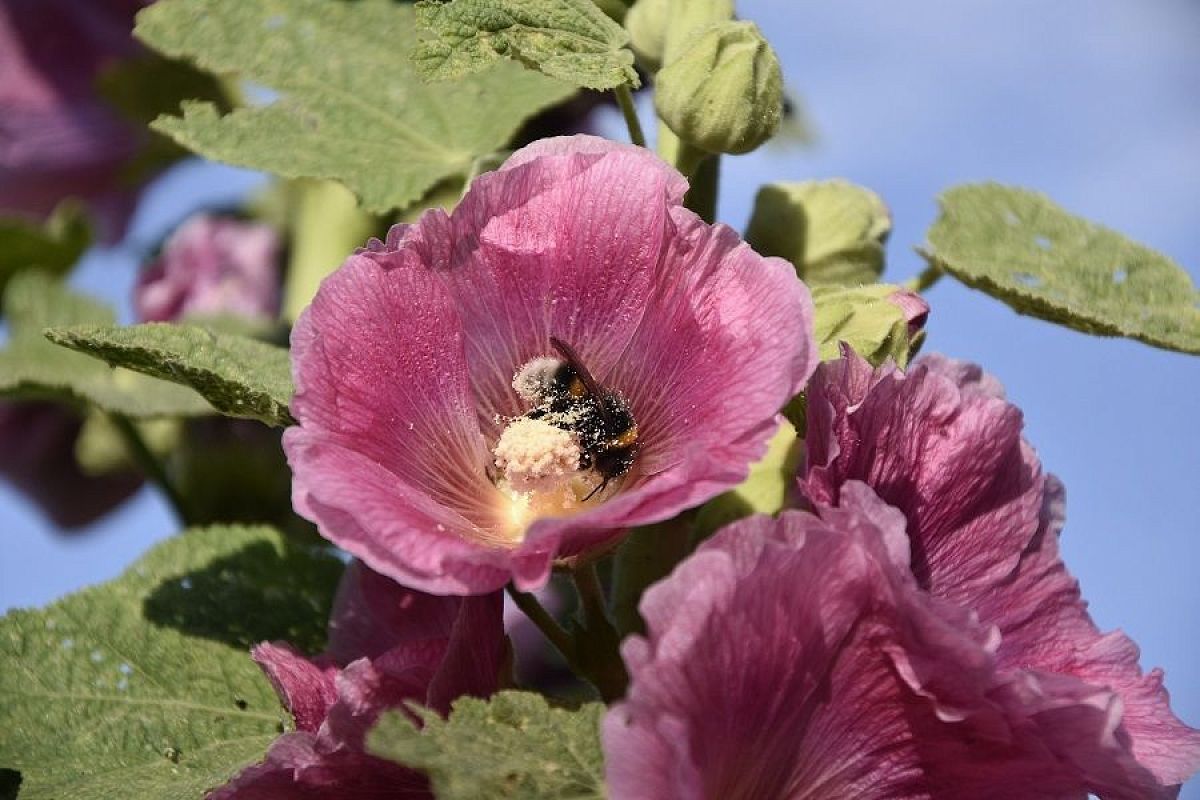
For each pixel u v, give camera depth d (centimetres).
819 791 40
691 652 37
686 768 36
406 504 40
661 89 45
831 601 38
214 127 50
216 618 49
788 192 48
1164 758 41
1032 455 42
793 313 40
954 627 38
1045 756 39
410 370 42
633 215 42
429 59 43
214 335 46
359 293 41
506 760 38
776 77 45
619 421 42
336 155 51
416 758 38
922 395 42
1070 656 42
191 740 47
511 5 44
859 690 39
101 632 48
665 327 42
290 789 41
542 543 39
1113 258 51
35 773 46
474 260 42
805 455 41
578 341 43
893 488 42
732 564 37
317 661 44
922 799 40
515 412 43
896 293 44
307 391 40
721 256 41
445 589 39
